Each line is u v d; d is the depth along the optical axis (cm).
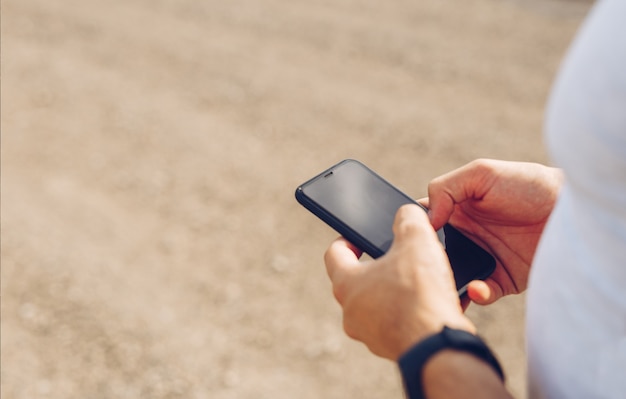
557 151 68
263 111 782
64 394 467
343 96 809
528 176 125
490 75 854
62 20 1023
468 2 1057
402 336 85
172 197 648
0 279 552
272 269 564
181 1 1081
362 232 126
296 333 509
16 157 717
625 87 59
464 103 796
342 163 137
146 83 850
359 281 93
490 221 131
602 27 61
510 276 131
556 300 79
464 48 918
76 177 683
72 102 813
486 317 520
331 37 955
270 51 921
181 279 555
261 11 1040
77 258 572
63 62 905
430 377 79
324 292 544
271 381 473
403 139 732
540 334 84
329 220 128
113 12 1047
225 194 651
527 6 1036
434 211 129
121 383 472
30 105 811
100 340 502
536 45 926
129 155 712
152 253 581
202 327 513
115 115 784
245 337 505
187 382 471
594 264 72
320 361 488
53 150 727
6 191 661
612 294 71
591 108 62
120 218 623
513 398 77
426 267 88
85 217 623
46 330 510
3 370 482
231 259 575
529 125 754
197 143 727
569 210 77
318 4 1062
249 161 696
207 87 836
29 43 959
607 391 75
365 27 984
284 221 616
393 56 900
